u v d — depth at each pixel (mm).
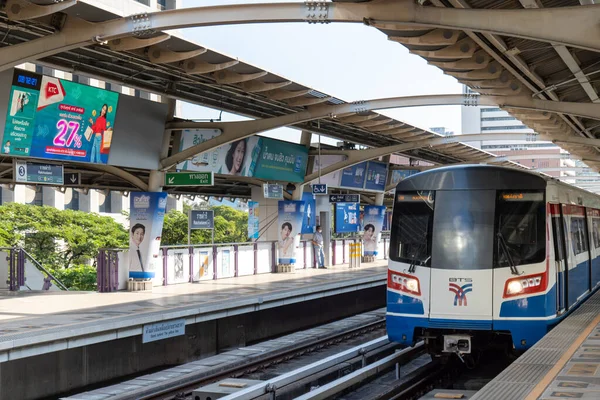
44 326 14305
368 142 31359
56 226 37344
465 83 18828
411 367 14984
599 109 19359
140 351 16375
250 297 19609
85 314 16125
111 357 15562
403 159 59281
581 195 16188
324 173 29812
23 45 14062
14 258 20828
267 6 13172
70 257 37125
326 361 12086
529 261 12375
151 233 21391
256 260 28266
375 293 30203
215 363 14836
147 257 21406
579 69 16844
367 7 12398
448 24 11945
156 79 19156
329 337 18484
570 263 14305
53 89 17438
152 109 20562
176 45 15555
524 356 10094
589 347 10648
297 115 21797
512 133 28797
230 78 18078
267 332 21625
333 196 32500
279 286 23000
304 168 29594
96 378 15180
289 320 22984
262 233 30750
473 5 13891
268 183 28547
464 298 12438
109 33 13930
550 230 12688
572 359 9828
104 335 14586
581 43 11414
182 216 42375
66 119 18062
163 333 16156
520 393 8000
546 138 28219
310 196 32219
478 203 12703
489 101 20891
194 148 21609
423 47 15547
